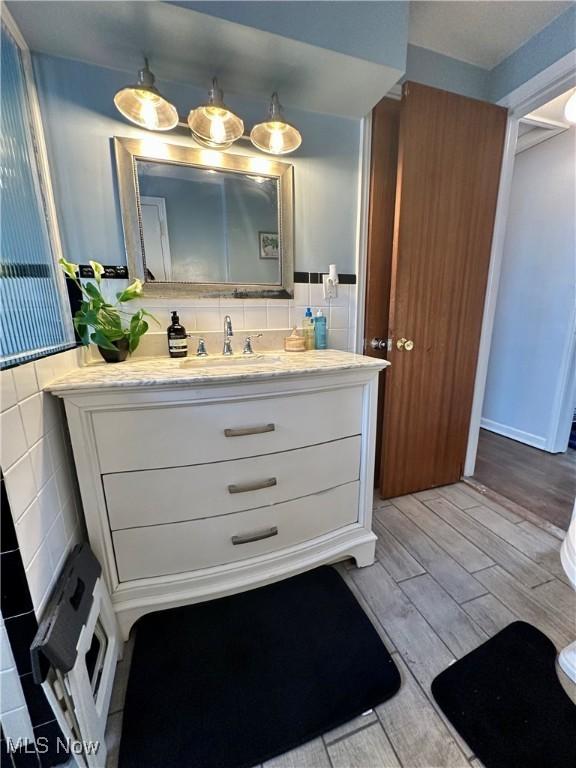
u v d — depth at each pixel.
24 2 0.92
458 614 1.21
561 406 2.53
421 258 1.71
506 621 1.18
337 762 0.82
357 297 1.76
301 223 1.59
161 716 0.91
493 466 2.38
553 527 1.70
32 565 0.77
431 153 1.60
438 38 1.59
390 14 1.19
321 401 1.22
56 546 0.90
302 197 1.57
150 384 0.96
